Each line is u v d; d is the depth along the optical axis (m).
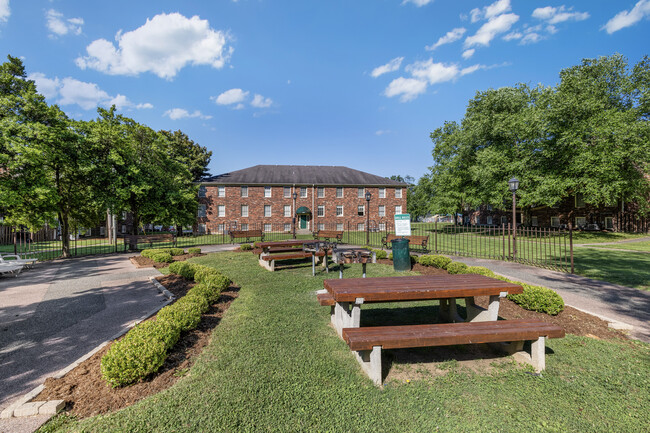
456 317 4.86
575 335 4.43
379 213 36.41
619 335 4.47
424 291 3.89
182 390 2.97
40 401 2.81
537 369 3.48
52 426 2.50
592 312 5.46
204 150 39.22
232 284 7.32
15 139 11.41
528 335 3.36
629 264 10.48
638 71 22.81
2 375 3.48
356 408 2.75
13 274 9.49
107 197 15.91
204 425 2.50
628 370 3.46
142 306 6.07
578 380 3.27
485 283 4.31
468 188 30.14
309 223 34.62
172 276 8.63
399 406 2.80
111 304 6.21
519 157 24.19
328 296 4.68
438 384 3.19
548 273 8.98
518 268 9.81
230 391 2.96
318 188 35.16
